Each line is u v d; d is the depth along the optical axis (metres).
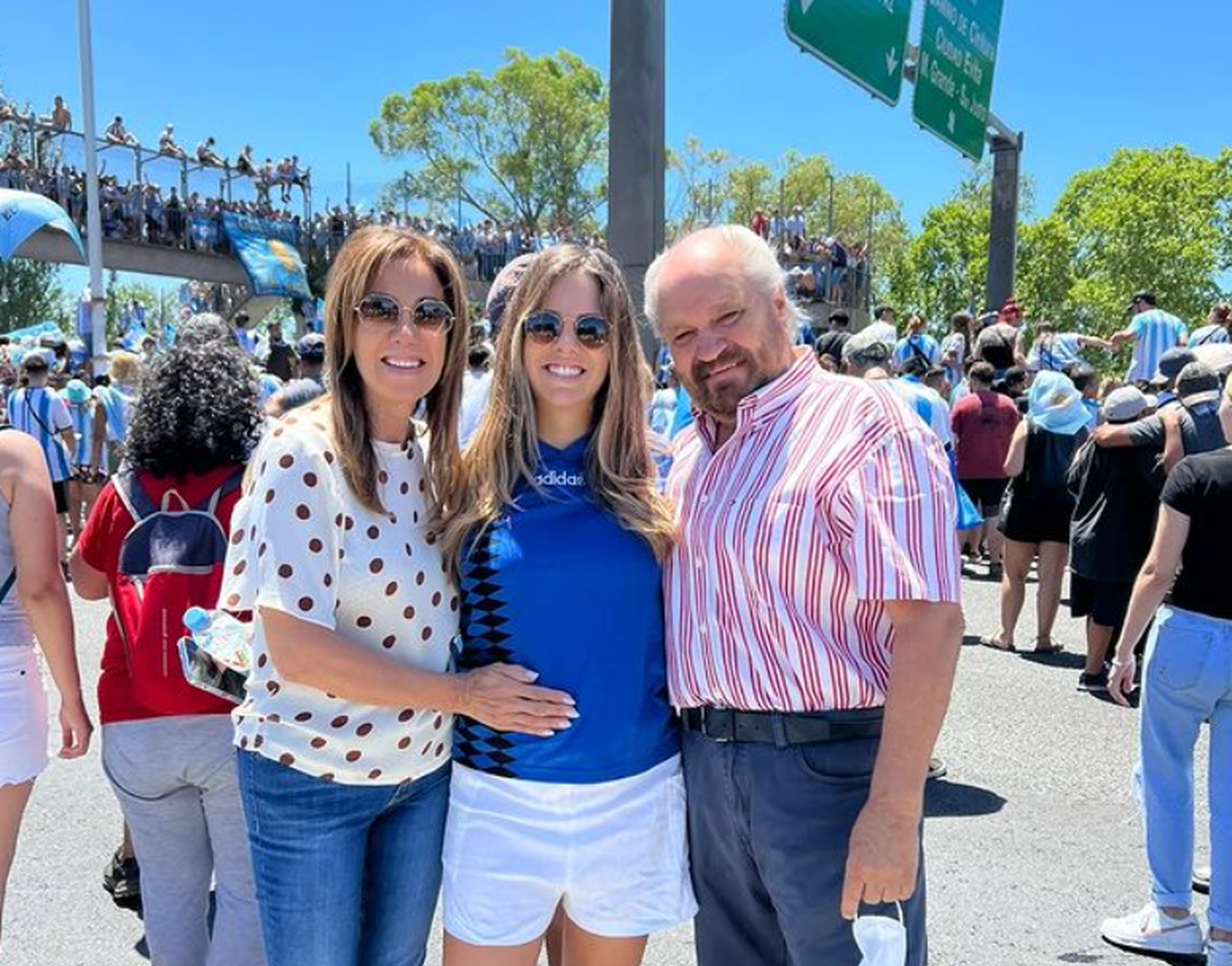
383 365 1.84
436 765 1.99
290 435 1.80
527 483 2.03
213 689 2.13
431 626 1.94
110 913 3.30
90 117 16.81
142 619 2.31
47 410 8.93
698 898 2.08
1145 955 3.06
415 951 2.04
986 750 4.86
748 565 1.85
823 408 1.86
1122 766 4.66
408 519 1.94
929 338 12.05
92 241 16.86
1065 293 37.91
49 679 5.70
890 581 1.71
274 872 1.89
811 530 1.80
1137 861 3.69
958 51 11.20
